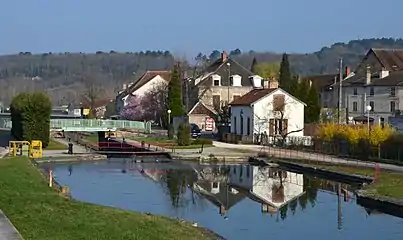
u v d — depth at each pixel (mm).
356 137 62594
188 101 108438
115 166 62094
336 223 32781
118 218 27328
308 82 97125
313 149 69875
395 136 58312
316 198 41812
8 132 94250
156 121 113875
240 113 83750
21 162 54125
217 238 26859
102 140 88375
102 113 160750
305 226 31938
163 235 24812
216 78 109062
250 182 50750
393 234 29938
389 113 105375
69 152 68938
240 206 38531
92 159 67438
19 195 32344
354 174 49281
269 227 31656
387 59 126062
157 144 80250
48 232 22391
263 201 40688
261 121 79438
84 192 43438
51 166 61219
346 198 41750
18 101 76750
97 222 25531
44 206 28719
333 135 67062
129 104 123625
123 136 89438
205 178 53312
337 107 105125
